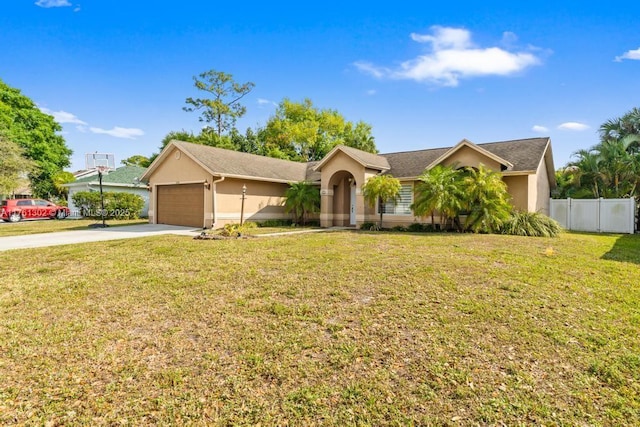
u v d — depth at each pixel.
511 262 8.16
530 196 15.95
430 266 7.74
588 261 8.34
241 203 18.83
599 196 21.09
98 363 3.76
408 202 18.62
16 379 3.45
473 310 5.09
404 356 3.86
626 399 3.09
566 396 3.15
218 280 6.84
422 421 2.86
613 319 4.78
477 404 3.05
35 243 11.89
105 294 6.06
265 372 3.57
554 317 4.84
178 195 19.78
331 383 3.38
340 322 4.77
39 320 4.93
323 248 10.41
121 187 29.75
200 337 4.37
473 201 15.31
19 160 29.38
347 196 21.17
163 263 8.40
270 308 5.28
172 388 3.31
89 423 2.83
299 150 44.16
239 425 2.82
